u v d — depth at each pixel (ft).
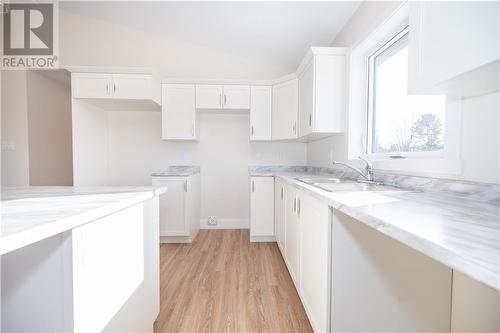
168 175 9.61
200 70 11.44
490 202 3.28
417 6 3.30
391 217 2.42
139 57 11.25
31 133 10.55
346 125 7.52
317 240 4.25
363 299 3.75
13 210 2.44
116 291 3.15
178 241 9.87
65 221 2.10
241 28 9.96
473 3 2.44
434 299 3.74
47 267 2.32
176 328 4.82
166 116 10.48
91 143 10.33
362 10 7.26
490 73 2.60
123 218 3.34
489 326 3.33
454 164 3.94
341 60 7.61
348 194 3.98
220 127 11.80
